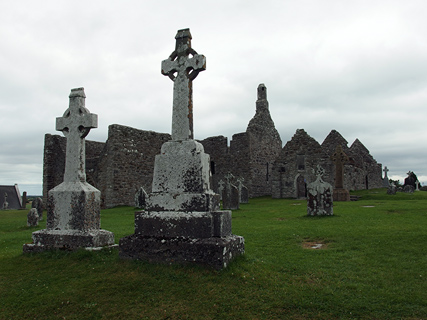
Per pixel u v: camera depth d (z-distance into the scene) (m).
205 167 6.26
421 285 4.79
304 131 27.36
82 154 7.75
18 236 10.61
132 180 25.97
